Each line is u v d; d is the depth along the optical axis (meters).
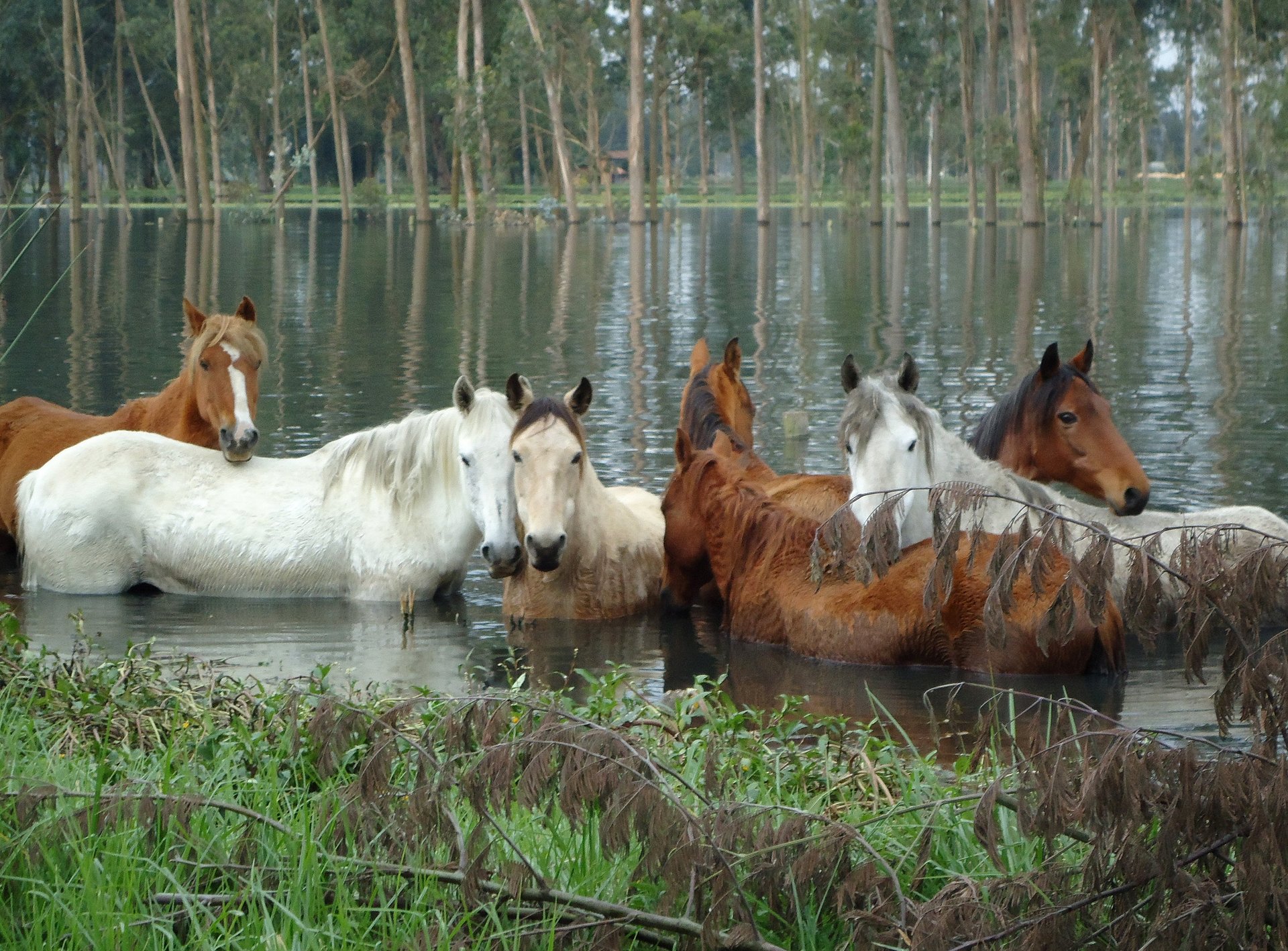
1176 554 3.35
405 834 3.47
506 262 39.78
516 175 112.25
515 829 3.99
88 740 4.81
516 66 64.81
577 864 3.77
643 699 5.48
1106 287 31.52
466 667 6.83
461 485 8.20
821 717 5.84
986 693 6.21
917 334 22.12
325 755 3.63
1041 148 63.84
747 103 84.75
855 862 3.66
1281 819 2.89
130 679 5.47
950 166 102.12
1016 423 7.86
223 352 8.62
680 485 8.00
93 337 20.22
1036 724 3.47
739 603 7.50
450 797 3.91
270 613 7.98
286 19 75.62
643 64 65.44
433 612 8.07
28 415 9.47
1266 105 58.81
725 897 3.18
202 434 9.09
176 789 4.10
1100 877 3.09
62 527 8.31
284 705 4.72
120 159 76.56
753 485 7.70
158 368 16.98
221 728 4.88
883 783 4.46
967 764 4.45
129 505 8.40
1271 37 62.28
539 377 16.78
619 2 75.94
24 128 68.12
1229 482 10.40
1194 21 74.44
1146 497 7.48
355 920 3.45
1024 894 3.20
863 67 77.56
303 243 48.34
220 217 67.81
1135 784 2.93
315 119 90.25
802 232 60.84
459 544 8.27
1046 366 7.75
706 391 9.07
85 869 3.45
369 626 7.68
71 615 6.77
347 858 3.54
